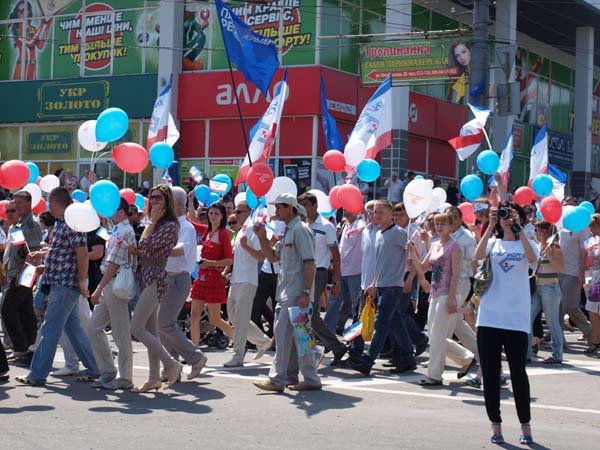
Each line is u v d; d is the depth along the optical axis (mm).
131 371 13898
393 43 35906
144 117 43812
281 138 40500
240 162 41750
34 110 46438
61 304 13836
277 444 10367
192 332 17562
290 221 13945
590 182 58750
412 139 44938
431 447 10422
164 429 11039
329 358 17750
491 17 48219
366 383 15008
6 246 16656
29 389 13641
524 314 10898
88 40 45312
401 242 15609
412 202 15945
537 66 56531
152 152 16953
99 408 12312
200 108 42375
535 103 56188
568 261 20438
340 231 22953
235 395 13578
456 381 15344
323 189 40156
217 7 16734
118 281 13297
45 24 46344
